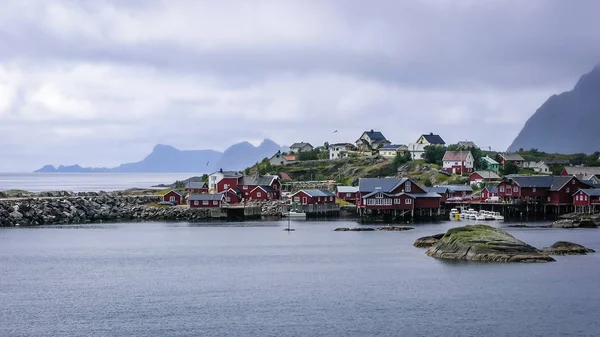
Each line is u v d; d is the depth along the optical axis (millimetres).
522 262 99562
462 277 90625
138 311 76750
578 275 90312
